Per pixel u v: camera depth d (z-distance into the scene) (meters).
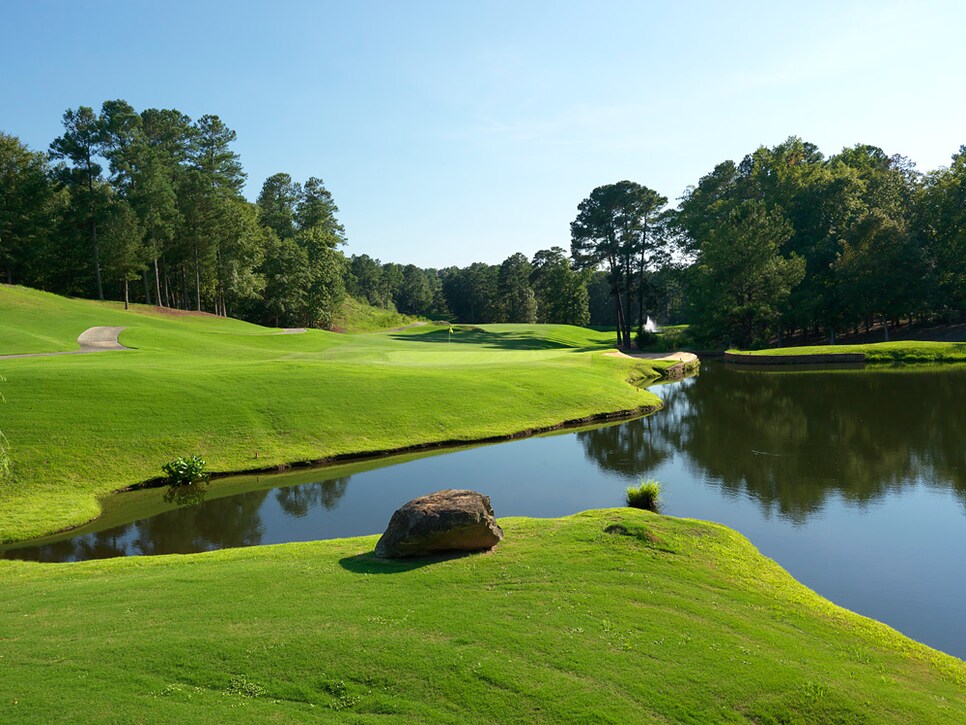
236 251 79.88
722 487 19.45
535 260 132.62
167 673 7.23
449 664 7.48
